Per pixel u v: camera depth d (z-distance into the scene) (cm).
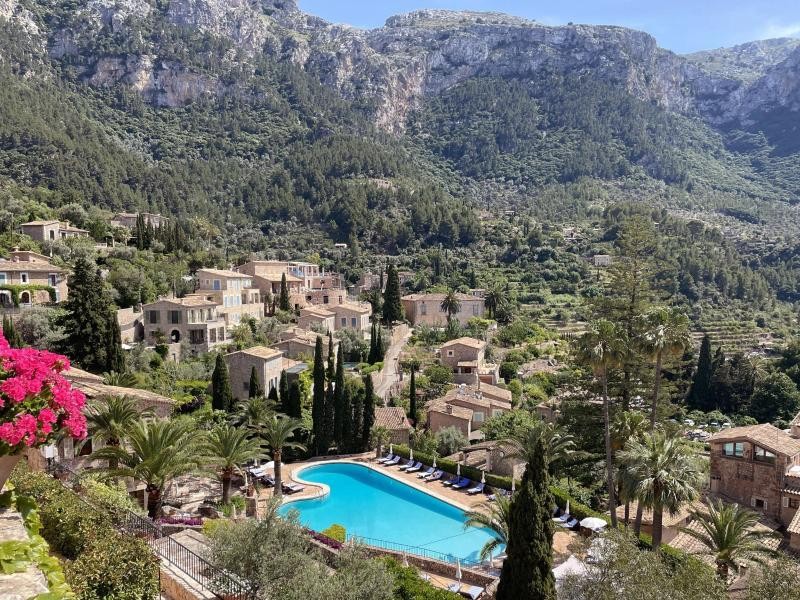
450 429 7475
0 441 1266
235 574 2291
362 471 6706
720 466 5766
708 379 11144
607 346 4925
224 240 19088
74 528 2078
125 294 9431
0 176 15675
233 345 9175
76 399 1414
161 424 3794
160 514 3775
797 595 2131
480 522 3919
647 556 2223
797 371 10975
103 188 17962
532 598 2719
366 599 2295
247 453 4691
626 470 3878
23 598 1014
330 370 8806
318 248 19738
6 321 6381
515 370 11275
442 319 14075
